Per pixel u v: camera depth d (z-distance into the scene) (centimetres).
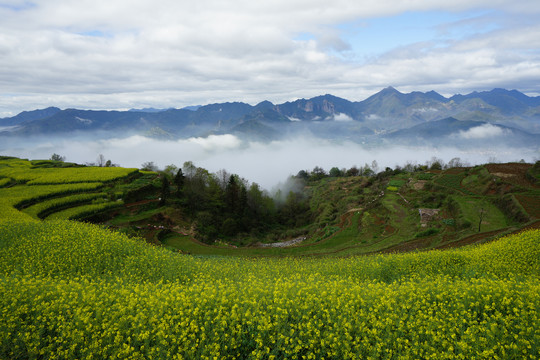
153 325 926
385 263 1944
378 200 8206
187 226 6988
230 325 934
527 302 1027
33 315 1007
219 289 1238
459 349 840
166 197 7956
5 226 2523
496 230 4084
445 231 4944
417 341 871
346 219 7712
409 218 6338
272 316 1003
